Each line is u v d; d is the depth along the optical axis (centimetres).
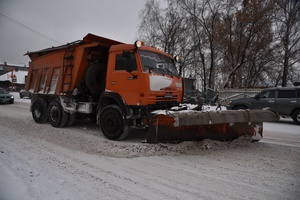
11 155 462
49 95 866
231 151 536
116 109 611
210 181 369
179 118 479
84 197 300
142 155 490
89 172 390
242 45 2283
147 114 547
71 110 770
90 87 732
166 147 510
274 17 2167
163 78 614
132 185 345
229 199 310
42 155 475
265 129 900
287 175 398
